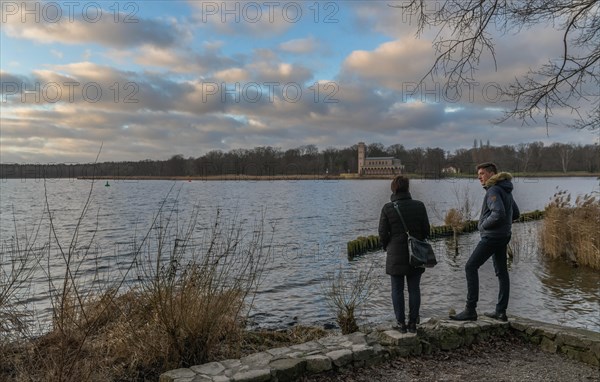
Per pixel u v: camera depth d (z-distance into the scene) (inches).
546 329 220.7
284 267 588.4
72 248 194.1
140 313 204.2
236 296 219.9
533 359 207.2
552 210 661.9
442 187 2898.6
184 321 192.5
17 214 1375.5
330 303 414.0
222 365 178.4
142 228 994.1
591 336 207.2
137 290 212.2
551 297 446.6
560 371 192.9
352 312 272.8
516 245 683.4
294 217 1359.5
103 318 201.8
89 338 191.0
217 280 213.9
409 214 213.0
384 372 189.9
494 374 189.5
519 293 463.8
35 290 354.0
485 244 228.5
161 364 191.3
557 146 3449.8
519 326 231.6
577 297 445.4
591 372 191.8
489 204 227.0
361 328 284.5
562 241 623.2
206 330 197.9
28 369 167.3
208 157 4549.7
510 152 3105.3
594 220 598.9
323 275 545.3
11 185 4554.6
